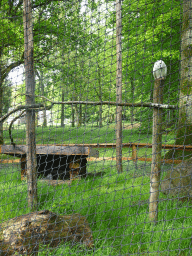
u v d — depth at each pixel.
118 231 2.93
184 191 3.88
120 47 5.96
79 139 10.63
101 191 4.37
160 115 3.11
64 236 2.60
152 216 3.12
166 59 10.45
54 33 5.66
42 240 2.51
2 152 5.44
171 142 7.59
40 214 2.79
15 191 4.23
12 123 3.81
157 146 3.13
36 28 5.92
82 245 2.53
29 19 3.51
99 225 3.06
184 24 6.33
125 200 3.84
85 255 2.37
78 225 2.78
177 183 4.06
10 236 2.51
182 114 6.87
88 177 5.77
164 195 4.22
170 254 2.46
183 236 2.68
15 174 5.62
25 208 3.51
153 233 2.75
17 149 5.34
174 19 8.66
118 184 5.03
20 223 2.65
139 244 2.60
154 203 3.13
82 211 3.39
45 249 2.38
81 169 5.88
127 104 2.80
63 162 7.24
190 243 2.38
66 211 3.36
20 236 2.50
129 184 4.95
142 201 3.84
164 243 2.58
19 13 9.40
